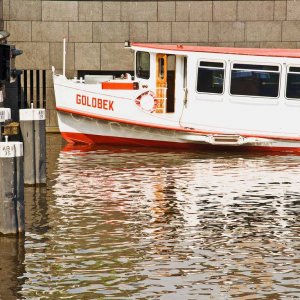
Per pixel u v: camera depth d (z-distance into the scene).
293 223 37.78
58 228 36.56
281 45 66.19
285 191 44.31
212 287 29.56
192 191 44.12
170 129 59.84
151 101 59.88
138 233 35.94
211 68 59.22
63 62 62.44
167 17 66.25
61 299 28.38
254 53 58.94
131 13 66.31
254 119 59.38
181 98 59.81
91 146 60.38
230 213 39.47
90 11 66.31
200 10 66.06
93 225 37.16
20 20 66.38
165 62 60.25
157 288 29.42
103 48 66.69
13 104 64.75
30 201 41.69
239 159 55.53
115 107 60.19
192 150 59.75
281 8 65.88
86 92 60.31
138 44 60.72
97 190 44.28
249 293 29.05
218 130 59.56
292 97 59.03
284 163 53.88
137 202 41.53
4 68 45.00
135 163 53.00
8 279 30.16
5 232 35.28
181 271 31.17
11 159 34.84
